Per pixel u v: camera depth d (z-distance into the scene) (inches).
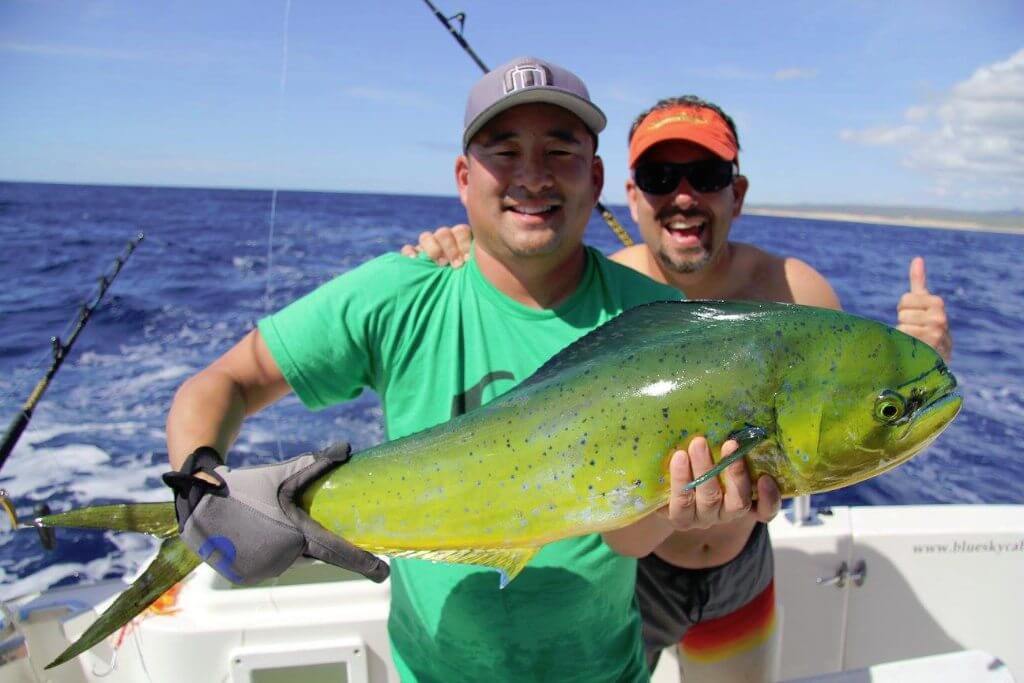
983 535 132.3
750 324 69.7
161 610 106.8
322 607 106.8
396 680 106.7
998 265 939.3
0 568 181.3
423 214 1646.2
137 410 294.5
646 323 72.6
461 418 71.7
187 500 63.3
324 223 1263.5
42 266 666.2
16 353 377.1
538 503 69.0
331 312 76.9
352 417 296.2
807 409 67.1
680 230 132.0
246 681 103.2
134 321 450.6
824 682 91.8
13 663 97.3
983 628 132.8
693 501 65.9
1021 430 283.1
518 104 71.8
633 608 84.8
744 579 114.3
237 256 751.1
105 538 197.8
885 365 67.7
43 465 240.1
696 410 67.1
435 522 69.9
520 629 74.5
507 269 77.3
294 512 65.7
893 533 132.3
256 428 281.3
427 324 78.0
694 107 130.8
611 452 67.8
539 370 72.9
